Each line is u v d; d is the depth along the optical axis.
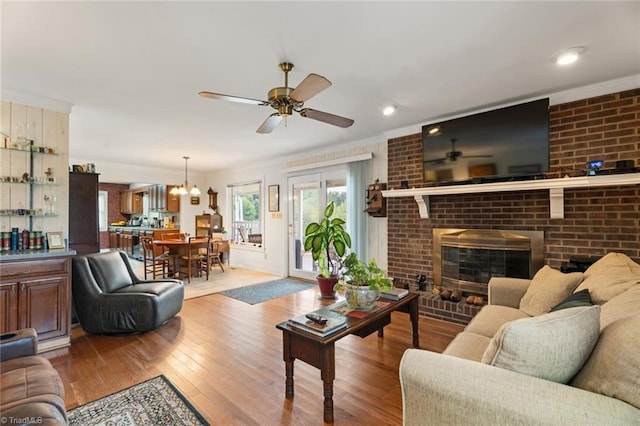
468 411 1.02
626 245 2.62
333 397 2.03
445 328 3.18
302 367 2.44
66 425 1.22
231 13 1.73
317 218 5.52
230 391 2.10
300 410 1.90
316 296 4.50
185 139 4.53
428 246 3.86
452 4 1.67
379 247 4.55
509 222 3.26
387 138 4.23
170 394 2.05
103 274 3.25
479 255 3.47
